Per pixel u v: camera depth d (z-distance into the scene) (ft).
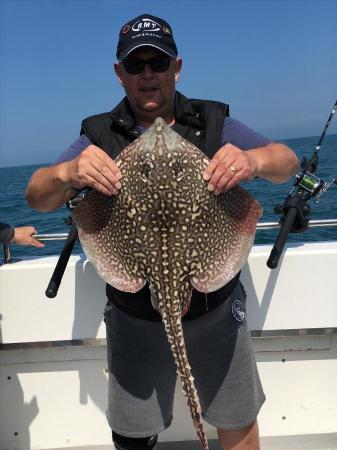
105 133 3.68
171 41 3.49
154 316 3.44
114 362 3.78
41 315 4.55
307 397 4.78
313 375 4.75
